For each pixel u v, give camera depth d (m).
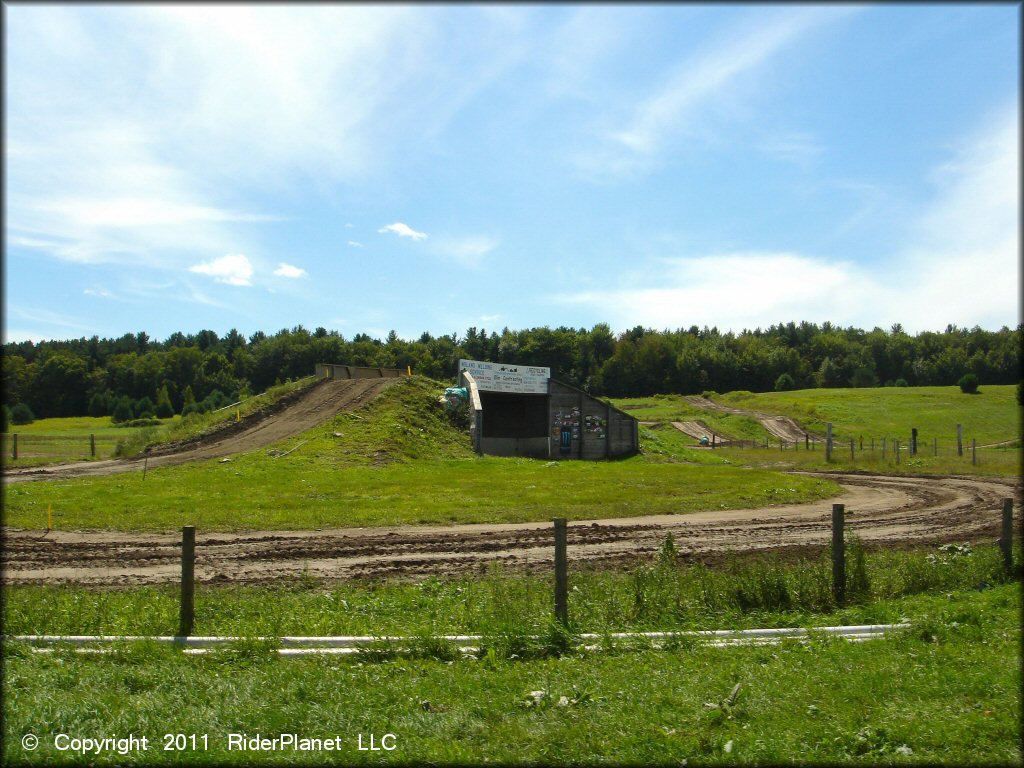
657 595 10.89
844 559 11.77
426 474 31.62
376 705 7.17
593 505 22.95
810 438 72.31
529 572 12.97
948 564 13.36
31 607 10.16
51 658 8.45
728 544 17.45
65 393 104.19
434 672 8.15
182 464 32.34
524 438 47.59
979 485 32.66
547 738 6.39
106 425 84.25
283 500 22.58
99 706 7.08
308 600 11.59
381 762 6.05
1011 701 7.11
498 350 141.00
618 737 6.39
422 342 137.88
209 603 11.02
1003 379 116.88
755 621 10.47
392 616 10.81
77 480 27.50
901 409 81.56
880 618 10.44
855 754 6.15
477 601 11.20
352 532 18.20
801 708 7.06
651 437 54.16
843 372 134.00
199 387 111.31
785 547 17.03
